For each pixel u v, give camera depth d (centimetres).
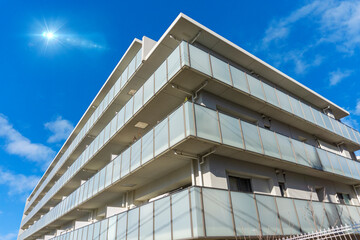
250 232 862
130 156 1248
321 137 1716
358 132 1942
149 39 1505
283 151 1178
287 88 1644
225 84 1103
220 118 1002
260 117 1360
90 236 1437
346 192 1634
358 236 780
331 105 1888
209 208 805
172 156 1017
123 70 1817
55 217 2356
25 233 3753
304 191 1330
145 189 1376
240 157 1090
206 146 954
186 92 1130
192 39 1252
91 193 1616
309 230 1052
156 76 1191
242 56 1366
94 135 2103
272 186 1191
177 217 840
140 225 1023
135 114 1294
